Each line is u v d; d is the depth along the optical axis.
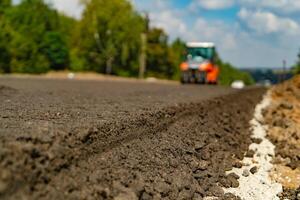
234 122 14.58
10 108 9.09
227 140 11.47
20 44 55.59
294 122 16.52
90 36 63.94
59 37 65.38
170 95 15.71
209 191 7.66
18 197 4.23
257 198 8.02
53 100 11.79
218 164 9.21
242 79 146.75
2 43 52.53
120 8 63.62
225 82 125.12
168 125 9.75
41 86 19.67
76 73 58.12
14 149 4.61
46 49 64.31
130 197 5.58
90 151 6.20
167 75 89.44
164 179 6.91
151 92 17.52
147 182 6.48
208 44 35.78
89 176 5.51
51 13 66.50
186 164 8.15
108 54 64.44
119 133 7.38
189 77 35.38
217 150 10.12
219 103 15.63
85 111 9.00
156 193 6.28
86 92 16.31
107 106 10.35
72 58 66.31
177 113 10.80
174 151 8.32
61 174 5.11
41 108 9.30
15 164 4.41
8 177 4.21
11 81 24.08
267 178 9.29
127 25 64.19
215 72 35.72
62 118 7.66
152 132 8.70
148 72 86.00
